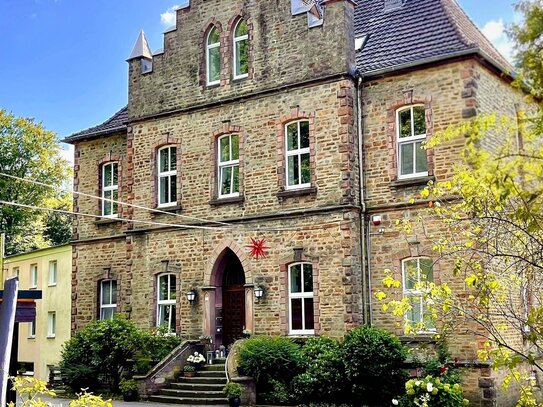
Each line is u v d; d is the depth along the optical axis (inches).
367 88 873.5
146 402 851.4
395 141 847.7
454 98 811.4
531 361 341.1
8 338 298.2
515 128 294.7
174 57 1021.2
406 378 746.2
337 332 832.9
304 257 868.6
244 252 919.0
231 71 964.0
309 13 904.3
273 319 886.4
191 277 965.2
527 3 263.1
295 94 901.8
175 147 1015.6
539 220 313.3
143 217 1026.1
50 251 1341.0
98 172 1156.5
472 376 754.2
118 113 1194.0
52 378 1146.7
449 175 801.6
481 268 464.1
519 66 272.4
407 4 965.2
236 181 951.0
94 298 1117.7
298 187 893.8
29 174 1902.1
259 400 804.6
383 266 834.8
